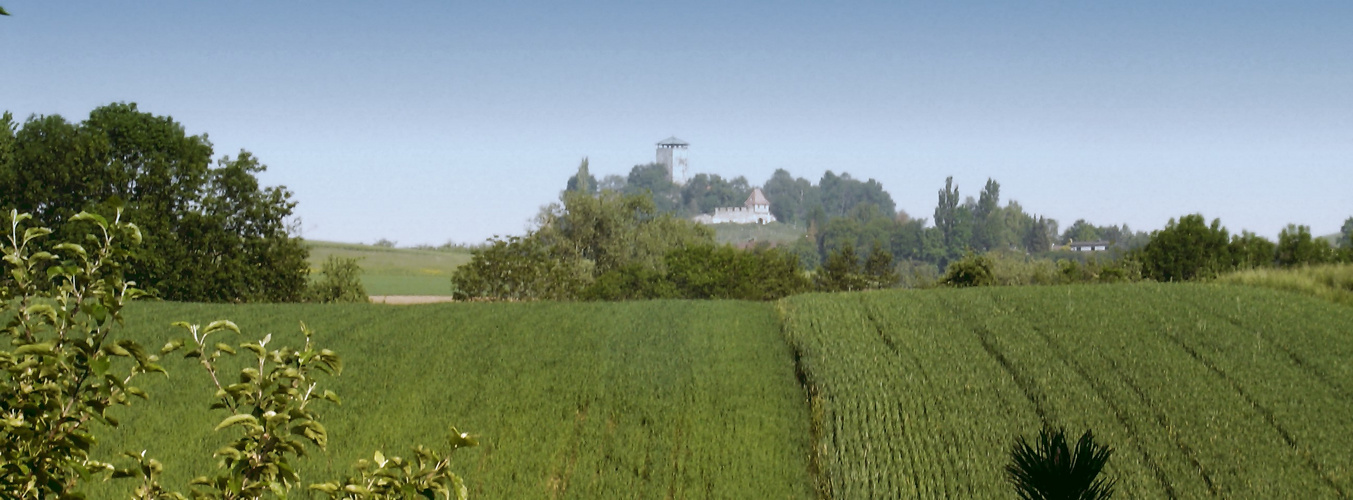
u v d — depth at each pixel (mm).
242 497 5410
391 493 5734
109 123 48688
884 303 28359
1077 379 21547
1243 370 21922
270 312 29172
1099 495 5547
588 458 19078
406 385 22656
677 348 25047
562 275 54156
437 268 92750
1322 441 18453
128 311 28766
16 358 5031
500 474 18328
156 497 5691
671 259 63969
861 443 19062
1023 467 5535
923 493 17047
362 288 53719
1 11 4750
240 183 48531
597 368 23594
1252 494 16734
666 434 20047
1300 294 29234
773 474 18453
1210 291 29078
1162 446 18375
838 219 174250
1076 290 29656
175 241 45062
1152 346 23641
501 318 28281
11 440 5020
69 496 5160
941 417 19922
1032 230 175750
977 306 27688
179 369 23094
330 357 5684
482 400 21781
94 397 5391
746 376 23031
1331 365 22109
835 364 22812
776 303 29844
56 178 45469
